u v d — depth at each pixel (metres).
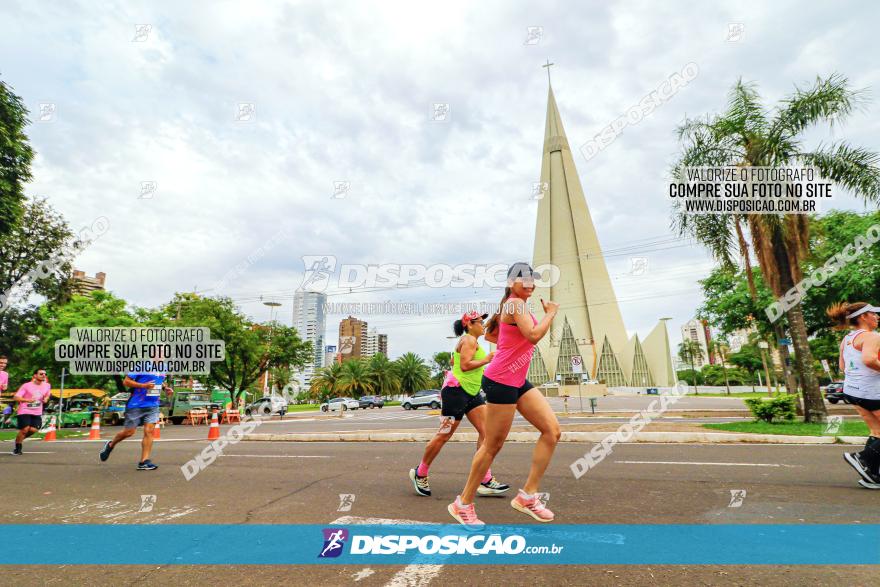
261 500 4.47
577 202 88.38
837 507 3.93
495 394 3.29
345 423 20.64
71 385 33.62
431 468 6.12
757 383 90.81
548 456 3.41
